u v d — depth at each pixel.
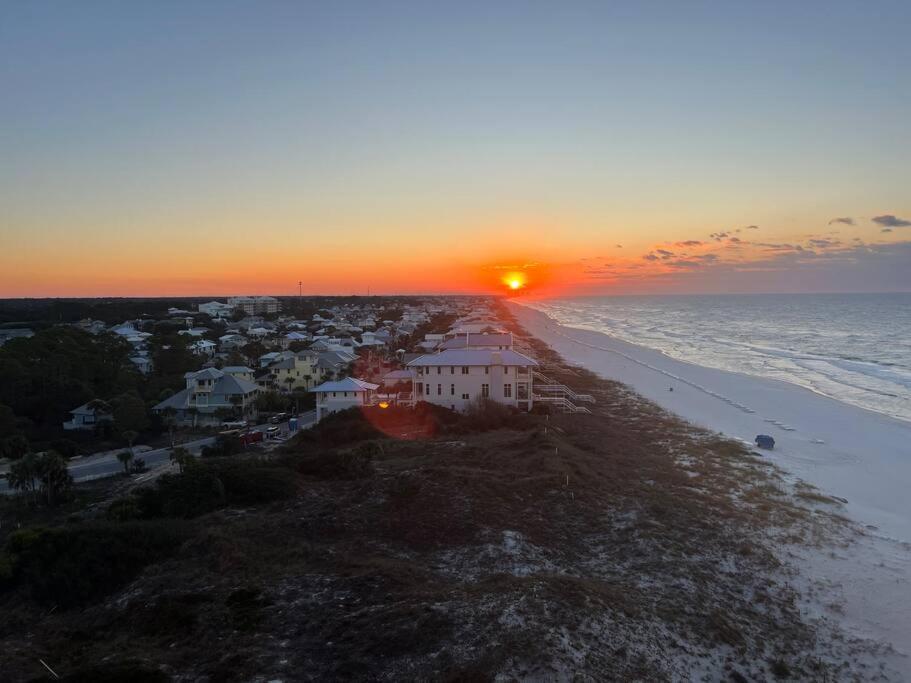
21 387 74.12
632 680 20.83
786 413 75.31
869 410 77.62
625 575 29.66
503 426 61.19
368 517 34.81
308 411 81.25
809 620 27.27
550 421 62.72
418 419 64.81
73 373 81.94
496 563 29.94
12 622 25.50
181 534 31.81
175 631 23.42
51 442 62.06
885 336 178.62
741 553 32.69
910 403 82.38
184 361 101.62
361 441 55.94
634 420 69.88
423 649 21.31
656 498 39.53
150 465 56.72
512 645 21.30
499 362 69.19
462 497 36.94
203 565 28.81
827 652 25.02
